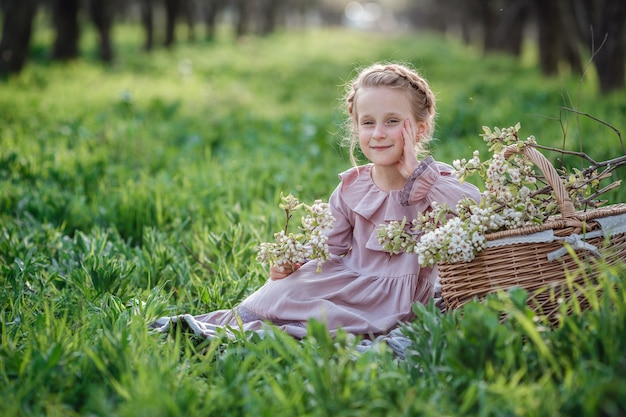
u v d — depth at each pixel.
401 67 3.37
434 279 3.36
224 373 2.65
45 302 3.16
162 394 2.28
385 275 3.29
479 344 2.43
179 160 7.26
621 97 11.34
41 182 6.03
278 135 9.34
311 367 2.46
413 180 3.22
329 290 3.30
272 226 4.90
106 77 16.14
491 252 2.91
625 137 7.00
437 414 2.17
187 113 11.12
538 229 2.85
